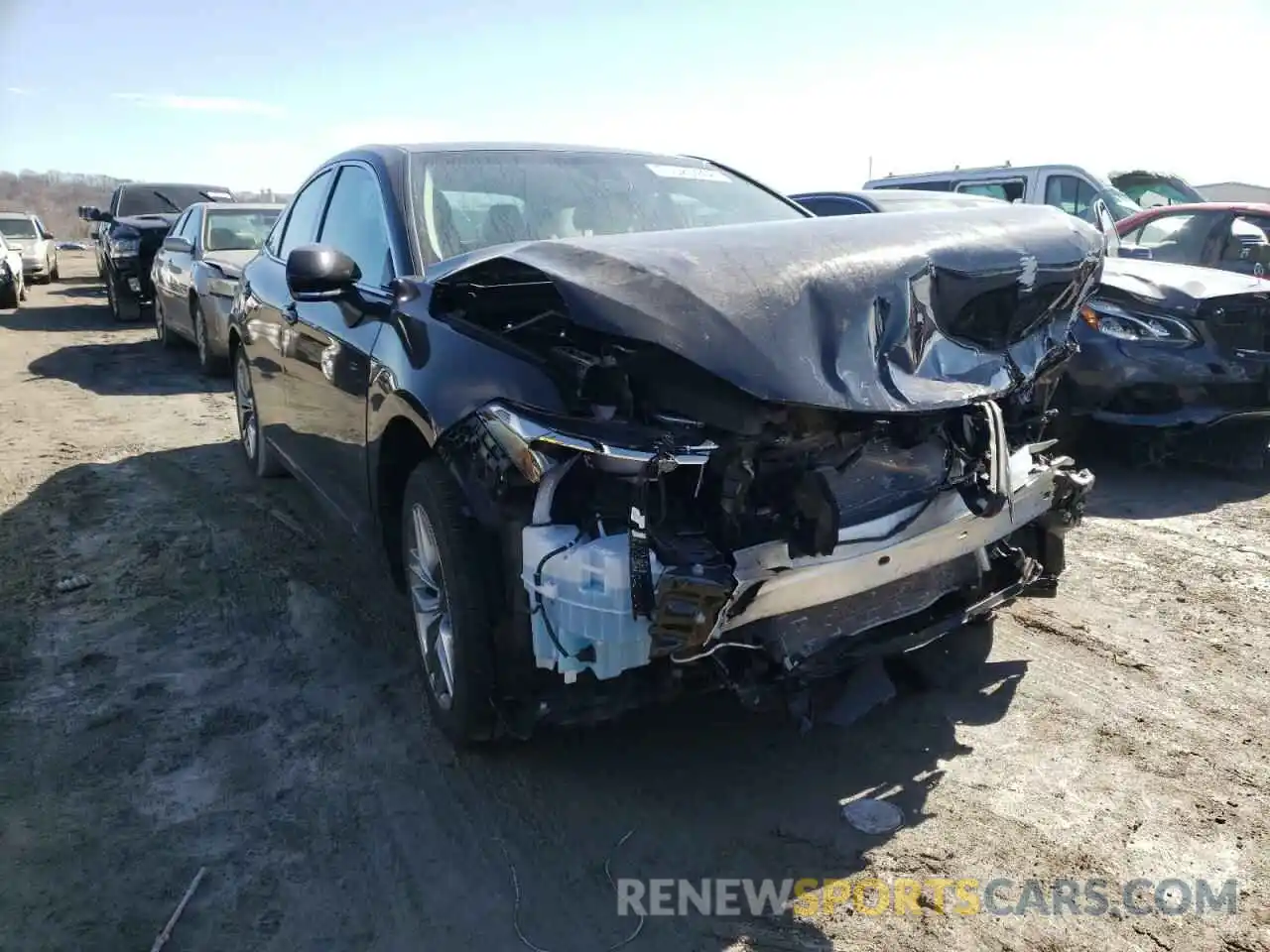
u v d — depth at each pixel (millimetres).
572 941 2350
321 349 4008
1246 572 4512
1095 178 11250
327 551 4809
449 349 2938
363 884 2543
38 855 2641
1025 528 3494
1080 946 2287
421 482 3014
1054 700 3375
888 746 3119
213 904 2469
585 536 2447
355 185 4211
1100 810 2775
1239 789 2857
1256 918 2361
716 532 2510
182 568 4602
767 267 2594
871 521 2713
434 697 3160
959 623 3084
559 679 2750
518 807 2842
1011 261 2900
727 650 2709
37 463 6453
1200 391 5633
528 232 3707
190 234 10258
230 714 3344
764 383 2375
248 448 6199
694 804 2848
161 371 10094
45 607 4191
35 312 15625
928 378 2668
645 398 2529
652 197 4070
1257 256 7656
